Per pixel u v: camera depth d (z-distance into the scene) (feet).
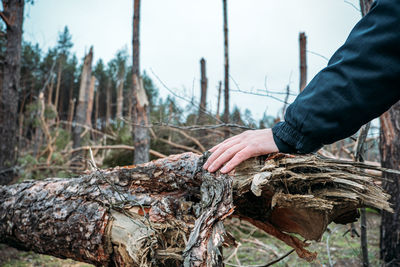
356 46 2.26
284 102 7.74
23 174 12.27
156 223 4.31
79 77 61.87
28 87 45.16
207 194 3.96
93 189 4.99
